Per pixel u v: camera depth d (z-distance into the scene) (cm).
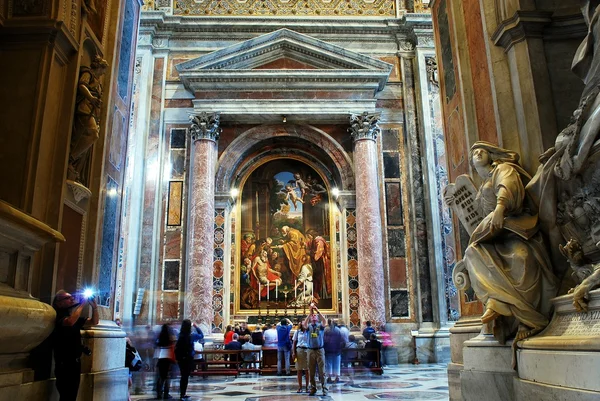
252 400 654
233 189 1543
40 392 421
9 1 460
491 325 460
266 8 1619
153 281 1379
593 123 376
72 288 507
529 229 443
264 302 1470
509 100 523
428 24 1564
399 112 1536
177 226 1425
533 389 388
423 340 1359
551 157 431
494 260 452
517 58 515
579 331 362
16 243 371
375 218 1402
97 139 562
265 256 1511
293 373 1113
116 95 641
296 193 1570
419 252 1423
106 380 521
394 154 1505
